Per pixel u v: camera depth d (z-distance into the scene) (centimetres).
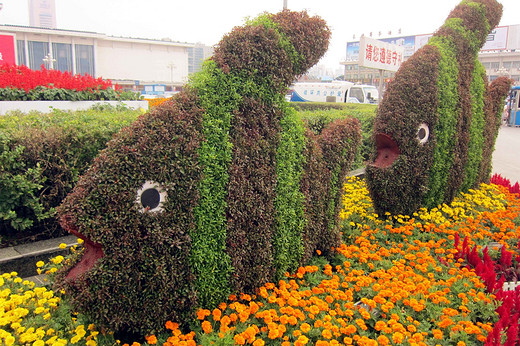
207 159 306
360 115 1005
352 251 455
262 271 352
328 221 439
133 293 279
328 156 427
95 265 269
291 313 316
